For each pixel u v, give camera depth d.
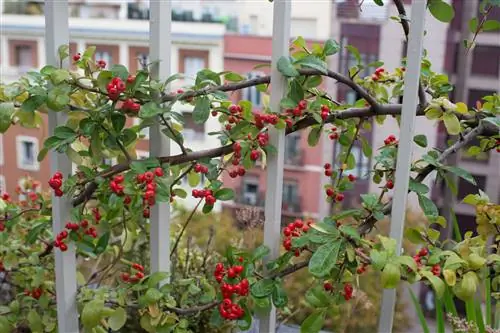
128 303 1.04
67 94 0.93
